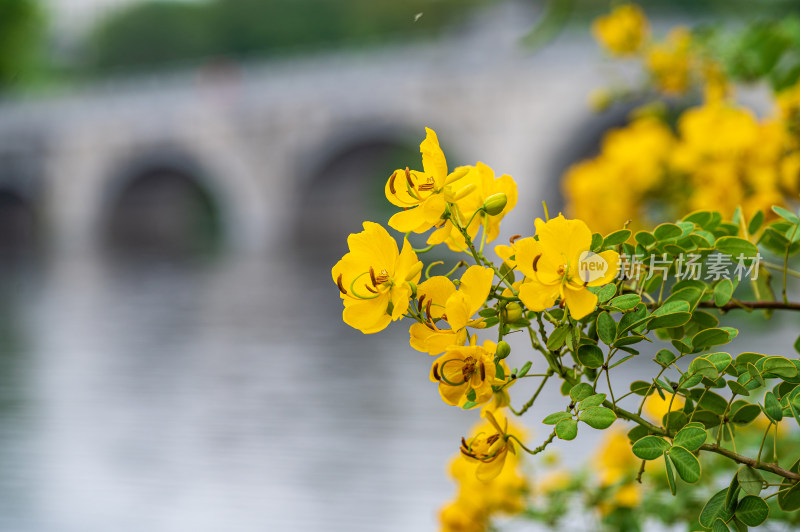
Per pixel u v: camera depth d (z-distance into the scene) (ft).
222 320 57.11
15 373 40.93
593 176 7.64
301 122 108.88
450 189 2.66
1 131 124.06
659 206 7.63
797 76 5.28
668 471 2.55
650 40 7.22
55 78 189.88
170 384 37.58
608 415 2.58
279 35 198.80
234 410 32.42
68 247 123.65
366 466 24.68
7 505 22.25
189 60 206.18
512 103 95.35
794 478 2.65
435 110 99.76
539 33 4.75
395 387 35.32
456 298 2.53
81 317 60.13
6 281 85.81
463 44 98.99
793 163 5.08
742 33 6.38
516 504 4.84
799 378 2.79
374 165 122.62
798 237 3.43
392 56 109.60
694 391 2.83
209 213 153.38
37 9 145.89
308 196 116.67
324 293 69.72
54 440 28.81
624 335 2.68
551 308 2.75
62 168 122.72
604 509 4.95
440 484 22.72
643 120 7.53
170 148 117.08
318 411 31.73
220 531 20.03
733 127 5.31
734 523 2.75
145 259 107.34
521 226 79.36
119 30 207.92
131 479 24.41
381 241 2.62
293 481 23.65
